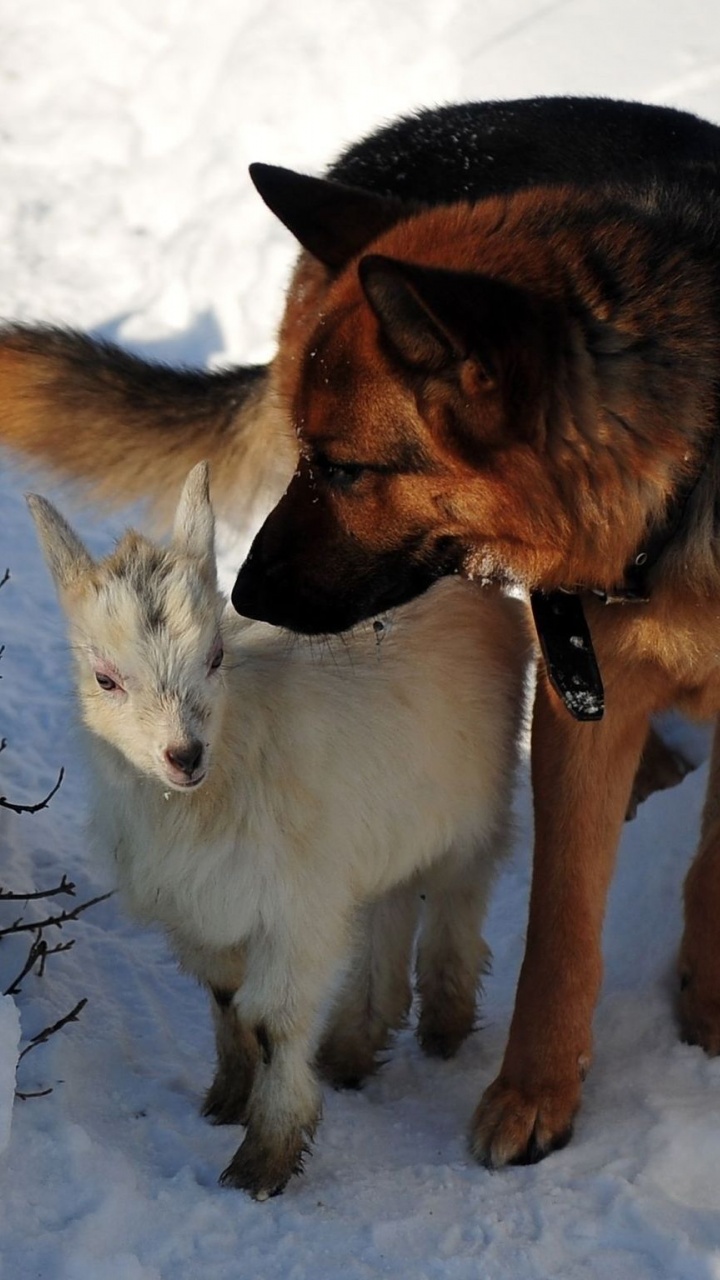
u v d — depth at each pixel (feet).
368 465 12.95
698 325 13.03
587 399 12.64
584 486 12.86
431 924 15.87
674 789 18.38
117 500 20.07
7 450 19.79
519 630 15.89
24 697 21.18
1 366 19.39
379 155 19.76
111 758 12.96
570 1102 14.25
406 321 12.17
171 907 13.47
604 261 13.00
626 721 14.70
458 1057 16.05
